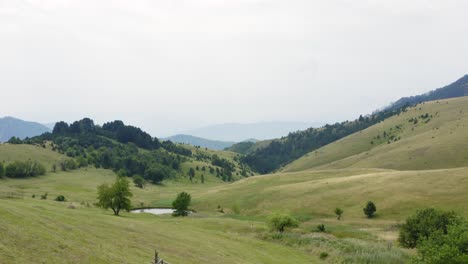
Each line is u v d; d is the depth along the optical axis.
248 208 120.38
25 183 170.25
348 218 95.44
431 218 57.59
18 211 36.56
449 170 114.25
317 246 60.75
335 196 112.75
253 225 79.12
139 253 35.53
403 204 96.00
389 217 91.12
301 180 153.88
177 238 48.84
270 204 118.81
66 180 191.50
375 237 69.69
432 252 38.56
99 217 51.66
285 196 122.38
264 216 107.62
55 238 30.78
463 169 112.31
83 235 35.50
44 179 188.00
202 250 44.91
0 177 175.00
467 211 84.12
